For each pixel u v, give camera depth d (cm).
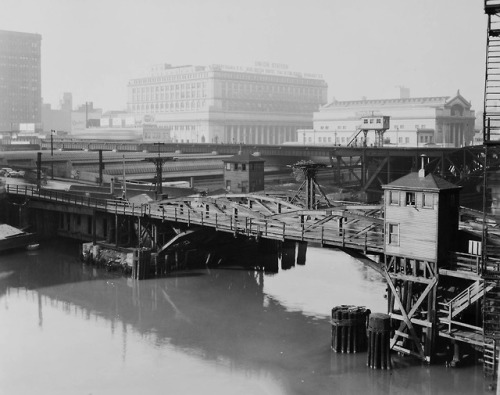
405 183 4225
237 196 6144
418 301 4194
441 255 4131
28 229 8538
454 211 4244
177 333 5100
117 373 4303
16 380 4184
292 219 6325
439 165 11050
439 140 16325
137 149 15600
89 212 7600
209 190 11181
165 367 4403
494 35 3244
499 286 3691
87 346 4809
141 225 7131
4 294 6228
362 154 11419
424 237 4150
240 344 4825
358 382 4059
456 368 4166
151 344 4850
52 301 5997
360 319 4553
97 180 11194
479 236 4334
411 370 4166
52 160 12100
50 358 4569
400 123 16900
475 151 10956
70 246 8444
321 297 6125
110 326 5275
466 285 4331
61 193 8569
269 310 5694
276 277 6931
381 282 6712
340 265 7581
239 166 9544
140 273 6762
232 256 7531
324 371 4256
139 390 4031
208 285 6556
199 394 3969
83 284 6612
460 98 16838
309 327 5200
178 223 6731
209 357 4575
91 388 4062
